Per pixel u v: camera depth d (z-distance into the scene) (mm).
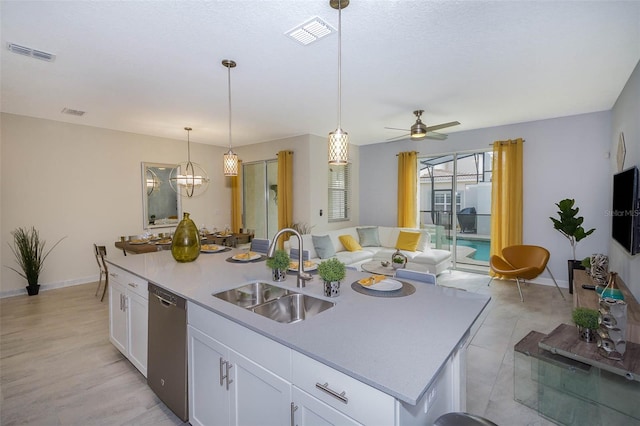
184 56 2607
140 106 4004
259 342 1353
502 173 4992
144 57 2621
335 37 2311
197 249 2746
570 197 4547
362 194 6863
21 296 4387
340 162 2033
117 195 5383
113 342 2771
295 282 2037
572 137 4500
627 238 2803
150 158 5809
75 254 4957
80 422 1954
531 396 2160
